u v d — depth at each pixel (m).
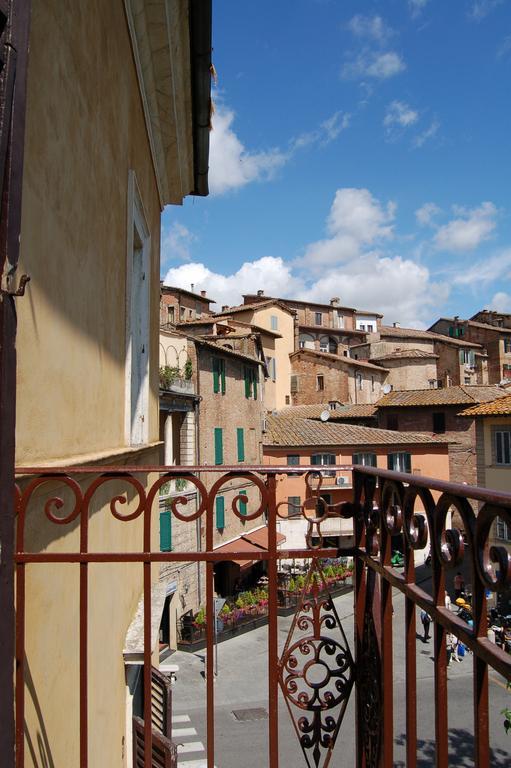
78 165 2.77
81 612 2.07
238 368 26.58
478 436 21.81
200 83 5.67
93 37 3.10
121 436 4.13
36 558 1.94
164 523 19.02
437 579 1.72
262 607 22.77
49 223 2.30
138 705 6.30
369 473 2.38
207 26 4.82
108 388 3.60
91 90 3.04
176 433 21.62
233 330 35.88
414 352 51.56
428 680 16.86
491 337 57.53
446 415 34.97
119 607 4.32
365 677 2.60
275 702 2.38
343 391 46.19
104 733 3.61
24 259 2.00
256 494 27.28
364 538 2.63
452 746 11.80
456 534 1.61
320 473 2.56
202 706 15.72
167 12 4.51
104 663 3.63
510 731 12.97
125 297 4.30
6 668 1.63
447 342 55.03
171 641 19.62
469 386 36.38
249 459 27.20
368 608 2.61
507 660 1.27
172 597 19.70
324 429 31.67
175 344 21.88
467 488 1.46
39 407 2.19
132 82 4.64
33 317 2.11
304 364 48.34
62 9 2.48
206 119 6.39
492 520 1.38
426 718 14.35
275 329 47.41
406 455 30.62
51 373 2.34
